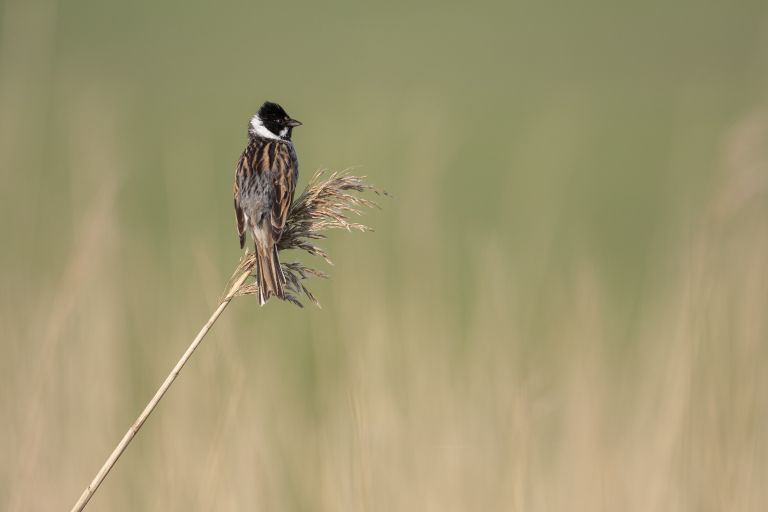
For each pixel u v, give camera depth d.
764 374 11.08
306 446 11.45
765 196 12.01
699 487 10.72
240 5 84.44
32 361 11.12
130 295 12.95
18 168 15.83
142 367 12.10
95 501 10.91
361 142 20.20
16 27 16.95
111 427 11.49
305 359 12.96
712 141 22.72
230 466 10.57
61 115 27.61
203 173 27.77
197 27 74.62
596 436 10.90
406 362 12.11
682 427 10.84
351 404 10.34
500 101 52.50
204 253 11.77
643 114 46.81
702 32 72.38
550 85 58.66
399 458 10.96
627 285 19.88
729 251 11.88
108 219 11.98
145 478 11.20
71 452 11.20
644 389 11.89
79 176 14.80
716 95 46.47
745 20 74.88
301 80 60.03
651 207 28.39
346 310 12.06
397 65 66.25
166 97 50.84
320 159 20.89
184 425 10.84
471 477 11.04
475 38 75.88
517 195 21.64
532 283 13.78
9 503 9.85
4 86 16.86
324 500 10.68
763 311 11.29
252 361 12.12
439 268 14.80
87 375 11.62
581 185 30.62
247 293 8.09
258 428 11.02
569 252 16.09
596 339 11.75
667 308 12.61
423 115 21.03
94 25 70.38
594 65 64.88
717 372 10.95
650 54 67.06
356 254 13.55
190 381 11.33
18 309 12.12
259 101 50.41
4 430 10.73
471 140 39.62
